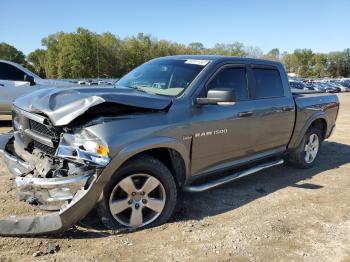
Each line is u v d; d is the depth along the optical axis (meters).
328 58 128.38
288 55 129.50
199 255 3.31
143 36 90.44
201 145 4.10
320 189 5.28
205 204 4.47
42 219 3.29
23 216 3.77
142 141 3.47
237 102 4.59
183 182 4.09
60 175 3.32
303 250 3.53
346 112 17.66
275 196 4.89
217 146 4.31
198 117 4.02
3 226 3.30
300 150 6.09
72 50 78.62
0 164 5.55
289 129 5.56
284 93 5.49
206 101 3.95
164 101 3.79
